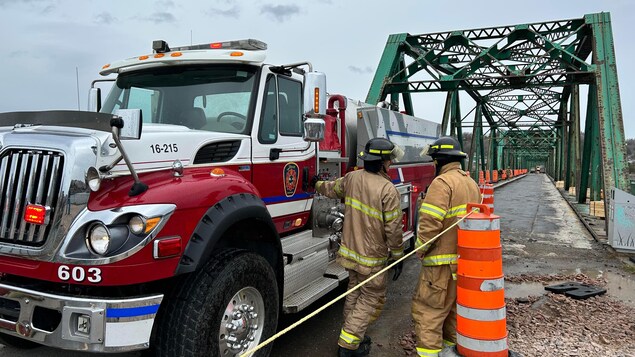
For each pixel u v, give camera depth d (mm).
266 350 3447
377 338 4398
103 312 2508
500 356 3086
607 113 12461
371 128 6371
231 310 3131
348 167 6406
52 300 2576
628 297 5734
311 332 4500
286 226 4395
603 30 13820
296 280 4117
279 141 4219
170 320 2842
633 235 8344
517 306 5262
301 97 4609
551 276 6754
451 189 3447
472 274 3100
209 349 2883
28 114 2961
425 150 3840
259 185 3939
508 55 16609
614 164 11719
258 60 3916
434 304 3488
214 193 3051
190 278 2928
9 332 2748
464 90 15688
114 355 3773
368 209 3779
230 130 3854
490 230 3080
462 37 16406
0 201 2820
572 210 15906
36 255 2613
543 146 69438
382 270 3703
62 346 2559
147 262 2594
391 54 16609
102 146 2695
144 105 4129
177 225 2740
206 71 4023
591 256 8250
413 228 7773
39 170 2711
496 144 46719
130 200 2641
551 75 13883
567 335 4352
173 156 3148
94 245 2545
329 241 4832
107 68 4355
